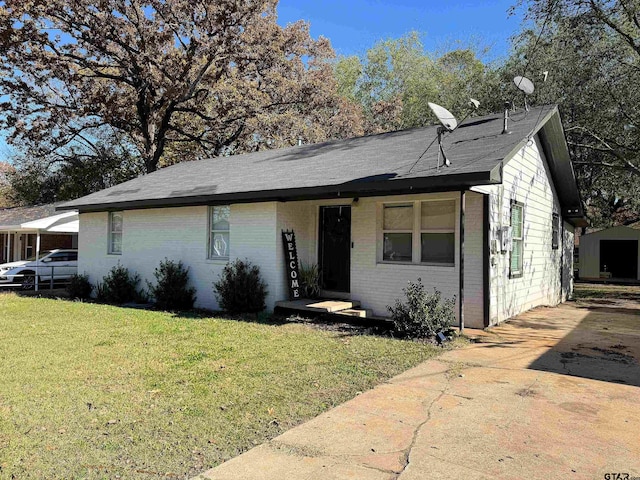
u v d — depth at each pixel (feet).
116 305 38.83
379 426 12.47
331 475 9.83
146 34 72.08
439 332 23.27
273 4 82.48
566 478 9.73
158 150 80.74
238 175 38.17
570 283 51.34
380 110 102.78
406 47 120.67
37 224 58.90
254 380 16.47
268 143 83.97
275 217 31.81
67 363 18.80
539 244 37.06
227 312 32.78
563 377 16.97
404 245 29.40
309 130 81.20
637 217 101.55
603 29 52.70
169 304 36.29
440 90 107.14
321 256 33.71
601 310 35.55
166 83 75.05
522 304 33.06
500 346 21.97
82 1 68.33
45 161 94.27
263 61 80.43
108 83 83.46
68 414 13.20
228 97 76.07
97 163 92.89
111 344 22.41
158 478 9.74
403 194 27.43
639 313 33.58
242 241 33.91
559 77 60.90
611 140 58.34
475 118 35.76
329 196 29.40
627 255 80.33
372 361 19.12
